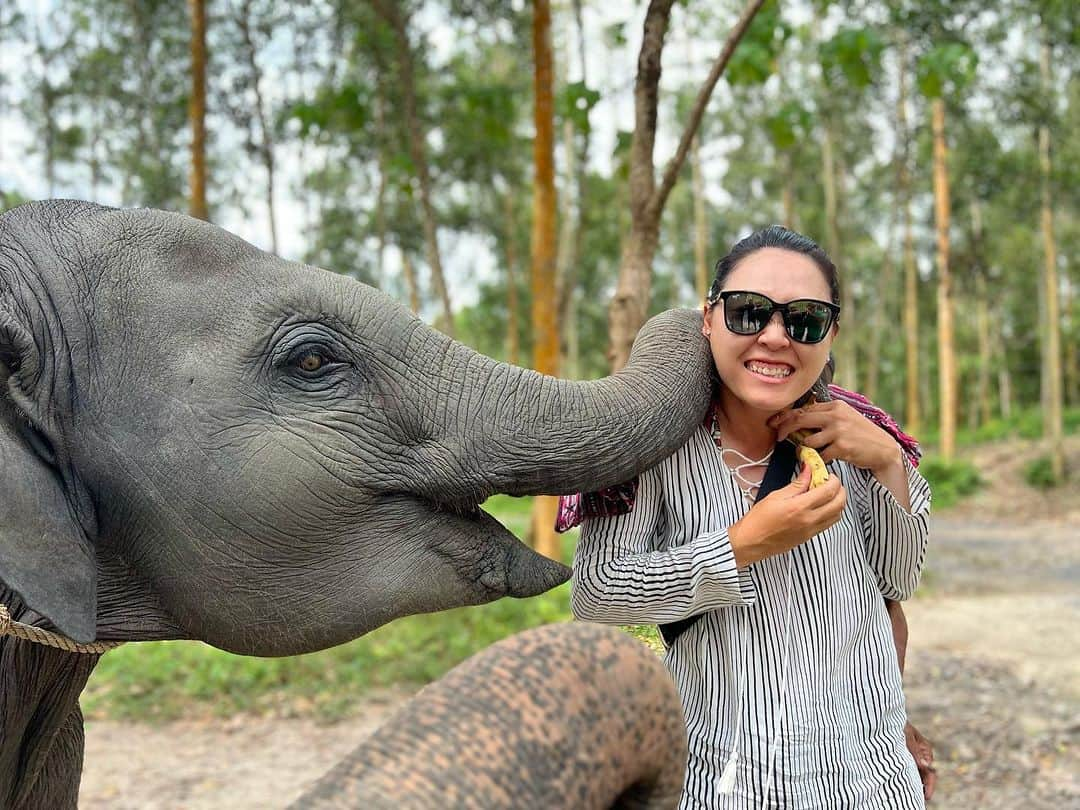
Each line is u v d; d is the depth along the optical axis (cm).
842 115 2050
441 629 751
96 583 162
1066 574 1173
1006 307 3884
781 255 178
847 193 2859
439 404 183
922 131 2078
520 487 184
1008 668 735
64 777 208
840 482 174
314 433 175
